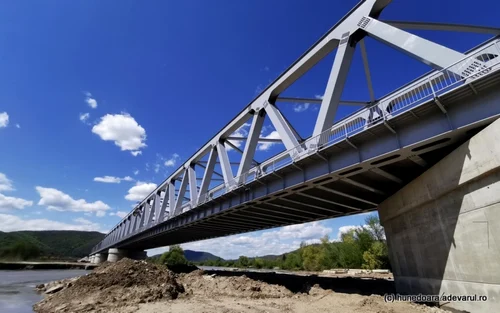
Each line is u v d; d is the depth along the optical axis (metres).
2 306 17.02
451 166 11.98
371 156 14.42
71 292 18.11
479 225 10.62
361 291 20.16
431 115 12.30
